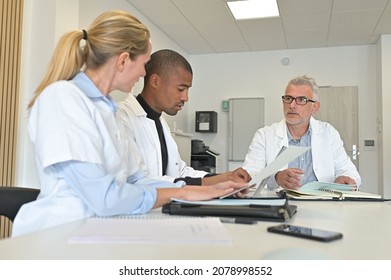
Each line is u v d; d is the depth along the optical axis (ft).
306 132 6.75
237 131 16.94
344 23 13.38
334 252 1.72
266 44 16.07
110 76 3.36
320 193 4.20
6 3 7.57
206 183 4.44
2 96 7.47
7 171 7.59
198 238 1.78
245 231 2.10
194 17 13.17
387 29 13.94
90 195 2.56
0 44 7.41
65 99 2.78
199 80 17.74
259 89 16.96
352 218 2.72
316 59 16.33
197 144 15.10
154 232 1.90
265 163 6.81
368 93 15.61
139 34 3.36
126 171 3.42
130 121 4.95
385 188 14.32
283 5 11.89
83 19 9.82
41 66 8.28
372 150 15.42
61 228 2.10
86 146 2.65
